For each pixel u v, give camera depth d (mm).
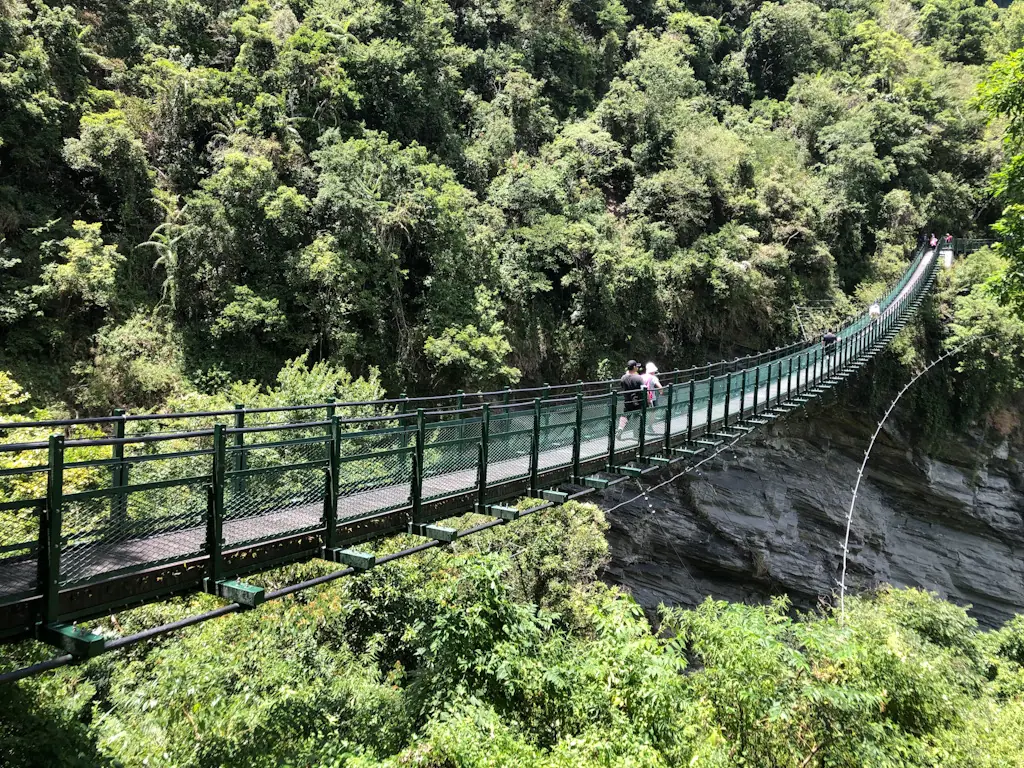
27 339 15883
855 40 47875
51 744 6703
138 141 19359
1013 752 9242
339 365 18375
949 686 10914
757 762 7863
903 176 41688
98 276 16672
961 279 36125
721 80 43469
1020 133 13266
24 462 8680
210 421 13336
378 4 26828
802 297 32406
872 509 32938
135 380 16891
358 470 7254
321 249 18703
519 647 8180
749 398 17125
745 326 31078
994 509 34750
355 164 20500
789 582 29562
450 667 8211
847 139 38219
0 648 7070
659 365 28109
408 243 21312
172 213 19250
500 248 24375
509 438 9430
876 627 14297
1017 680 15062
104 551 4969
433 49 27109
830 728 8156
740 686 8109
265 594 5746
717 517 28484
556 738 7273
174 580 5402
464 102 29672
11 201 17172
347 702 9516
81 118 18922
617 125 32406
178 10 23531
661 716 7117
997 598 33875
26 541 4781
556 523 17609
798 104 40781
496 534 15664
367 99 24750
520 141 30297
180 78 20844
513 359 24109
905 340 32500
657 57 34469
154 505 5309
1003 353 33250
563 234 25156
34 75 18203
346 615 12367
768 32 44188
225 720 8195
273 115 21188
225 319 17766
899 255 37469
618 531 26297
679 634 8992
